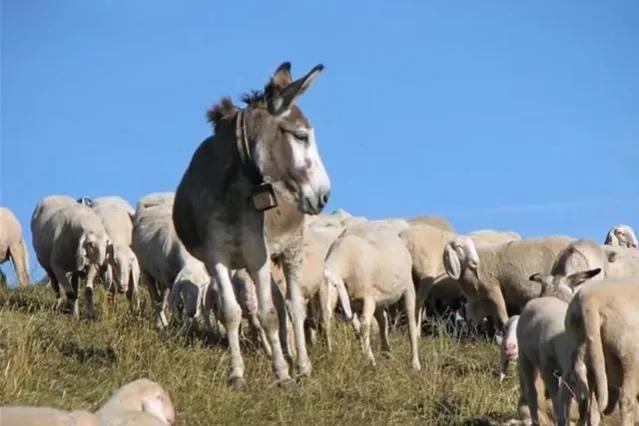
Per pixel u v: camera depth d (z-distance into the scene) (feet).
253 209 49.57
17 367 47.11
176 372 49.11
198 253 51.67
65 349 53.72
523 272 74.84
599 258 66.54
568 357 43.52
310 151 49.42
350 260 61.93
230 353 50.29
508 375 57.57
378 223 81.51
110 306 68.08
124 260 71.46
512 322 55.83
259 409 46.65
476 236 87.25
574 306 41.68
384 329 64.64
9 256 79.66
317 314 60.70
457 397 51.96
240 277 58.59
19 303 70.85
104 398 45.80
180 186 51.75
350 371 54.54
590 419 41.34
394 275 62.95
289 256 53.62
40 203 75.51
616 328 40.83
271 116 49.19
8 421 26.58
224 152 49.55
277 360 50.70
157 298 72.33
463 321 80.07
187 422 44.09
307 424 46.39
